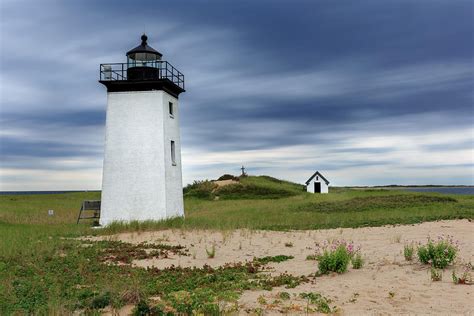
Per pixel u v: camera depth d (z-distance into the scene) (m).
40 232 25.14
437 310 9.78
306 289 12.10
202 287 12.75
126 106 30.11
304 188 74.44
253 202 51.84
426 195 49.94
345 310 9.97
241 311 10.00
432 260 14.30
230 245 20.77
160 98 29.89
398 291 11.44
